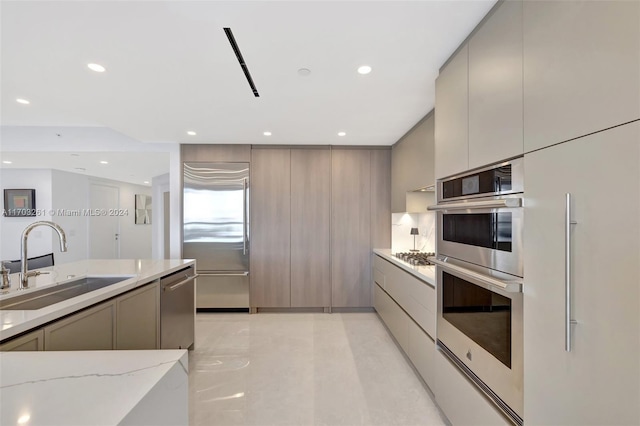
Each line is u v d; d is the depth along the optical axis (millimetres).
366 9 1308
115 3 1249
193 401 2023
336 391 2143
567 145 907
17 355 795
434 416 1884
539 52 1020
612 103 772
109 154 3910
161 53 1663
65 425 522
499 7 1244
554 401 966
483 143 1363
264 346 2891
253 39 1535
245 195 3809
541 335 1022
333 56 1703
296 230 3850
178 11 1308
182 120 2863
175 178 3779
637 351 724
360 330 3303
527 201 1084
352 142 3727
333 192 3865
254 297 3830
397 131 3219
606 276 792
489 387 1351
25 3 1233
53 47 1587
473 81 1450
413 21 1390
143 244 7750
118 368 727
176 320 2467
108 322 1657
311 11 1320
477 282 1431
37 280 1894
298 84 2064
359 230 3879
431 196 3238
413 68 1839
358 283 3875
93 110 2588
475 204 1367
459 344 1626
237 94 2238
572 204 886
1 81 2002
